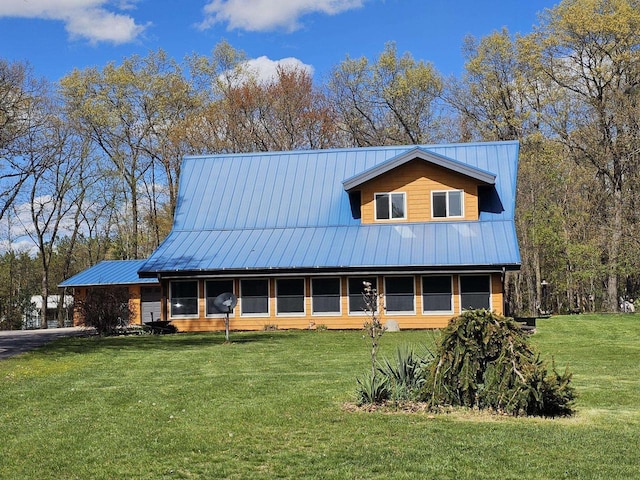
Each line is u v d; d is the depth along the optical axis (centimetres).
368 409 1084
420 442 873
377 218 2983
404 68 5316
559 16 4281
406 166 2972
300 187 3231
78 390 1310
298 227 3052
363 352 1889
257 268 2803
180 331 2950
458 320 1087
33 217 5291
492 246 2739
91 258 5950
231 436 918
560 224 4553
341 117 5328
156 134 5259
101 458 824
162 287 2991
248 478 736
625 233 4012
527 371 1038
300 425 976
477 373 1088
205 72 5322
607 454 817
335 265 2748
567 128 4547
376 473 747
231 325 2920
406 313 2792
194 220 3178
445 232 2867
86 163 5312
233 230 3094
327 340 2283
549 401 1048
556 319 2939
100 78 5091
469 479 724
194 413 1073
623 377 1418
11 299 5694
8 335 3086
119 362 1752
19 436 939
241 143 5062
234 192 3269
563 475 733
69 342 2381
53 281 6606
